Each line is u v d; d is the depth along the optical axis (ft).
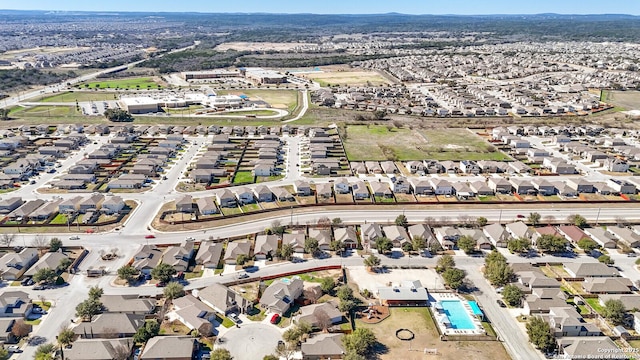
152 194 529.04
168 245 413.59
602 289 344.49
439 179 568.41
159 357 272.31
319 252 407.03
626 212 488.02
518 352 287.69
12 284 350.02
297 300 334.85
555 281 348.59
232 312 321.32
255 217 472.85
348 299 326.85
